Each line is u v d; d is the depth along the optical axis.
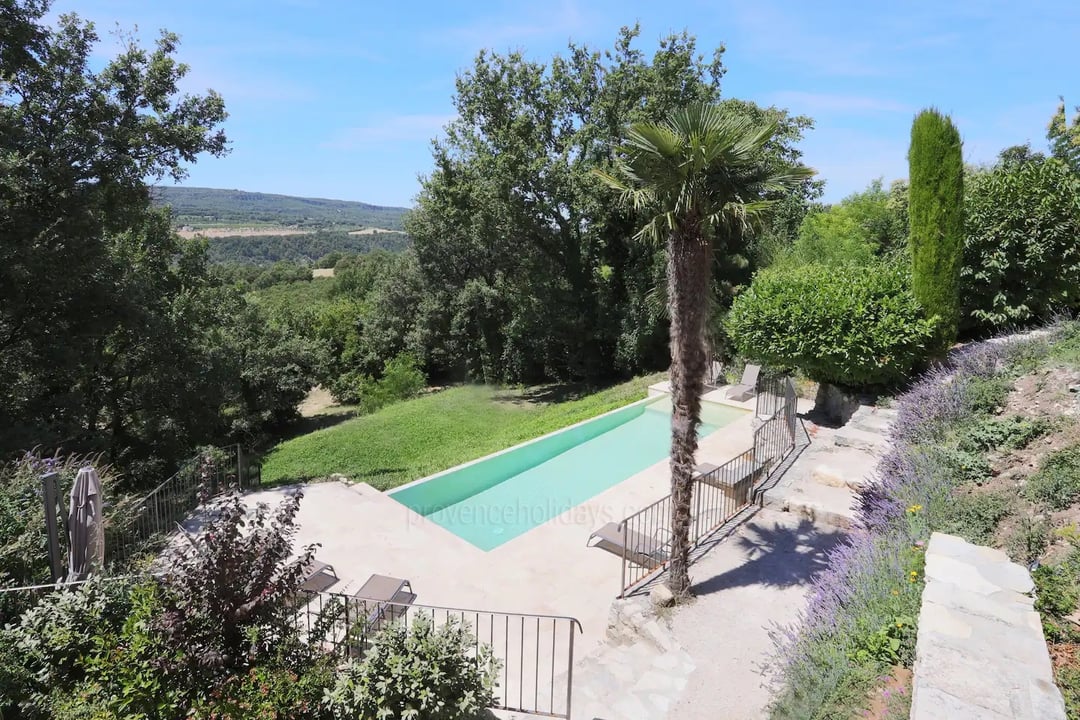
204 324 19.20
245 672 4.03
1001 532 4.82
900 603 4.17
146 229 17.70
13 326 11.73
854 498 7.30
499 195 20.91
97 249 11.78
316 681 3.95
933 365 9.97
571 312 23.94
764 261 19.72
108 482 7.75
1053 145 15.60
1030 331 9.72
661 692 4.97
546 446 13.32
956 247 9.73
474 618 6.39
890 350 9.73
